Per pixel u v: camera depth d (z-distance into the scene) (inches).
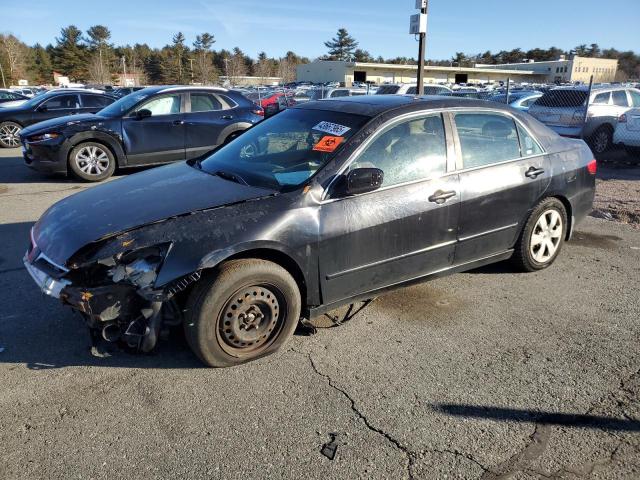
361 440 103.3
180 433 104.8
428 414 111.3
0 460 97.2
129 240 115.4
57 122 347.9
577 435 105.2
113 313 114.4
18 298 164.7
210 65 3348.9
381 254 142.6
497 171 165.0
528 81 3250.5
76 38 3425.2
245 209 124.9
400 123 147.9
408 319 154.3
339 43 4121.6
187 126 370.9
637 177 398.6
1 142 529.0
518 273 189.0
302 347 137.8
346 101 164.6
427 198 147.9
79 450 100.0
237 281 120.1
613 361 132.5
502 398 116.9
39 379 122.3
